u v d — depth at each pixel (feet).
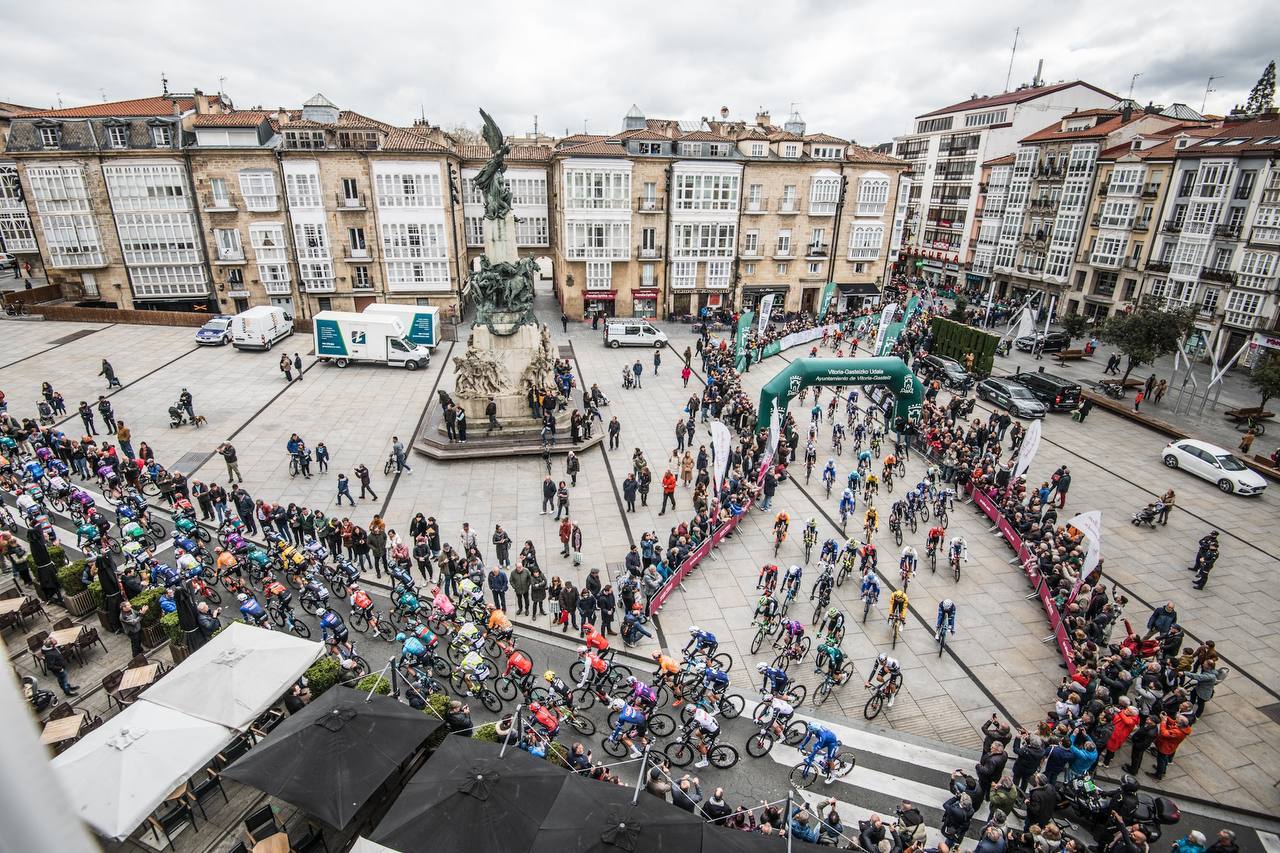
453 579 73.72
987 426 121.60
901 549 87.15
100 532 77.00
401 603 68.18
